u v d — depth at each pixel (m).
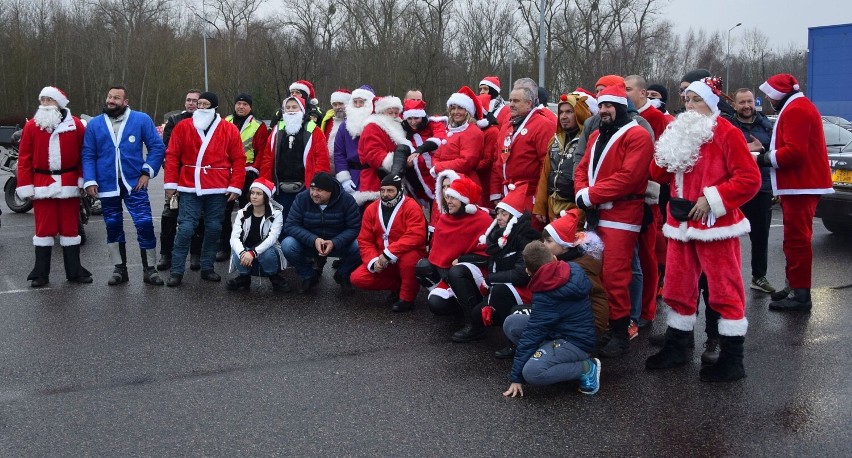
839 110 23.55
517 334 5.38
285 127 8.34
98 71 50.62
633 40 49.12
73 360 5.55
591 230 5.65
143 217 7.80
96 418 4.57
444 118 8.23
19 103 48.19
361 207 8.22
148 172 7.77
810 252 6.66
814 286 7.59
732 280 5.05
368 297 7.40
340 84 37.16
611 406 4.71
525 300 5.83
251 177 8.89
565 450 4.12
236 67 41.41
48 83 49.38
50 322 6.46
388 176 7.04
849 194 9.16
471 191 6.43
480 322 6.00
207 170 7.76
